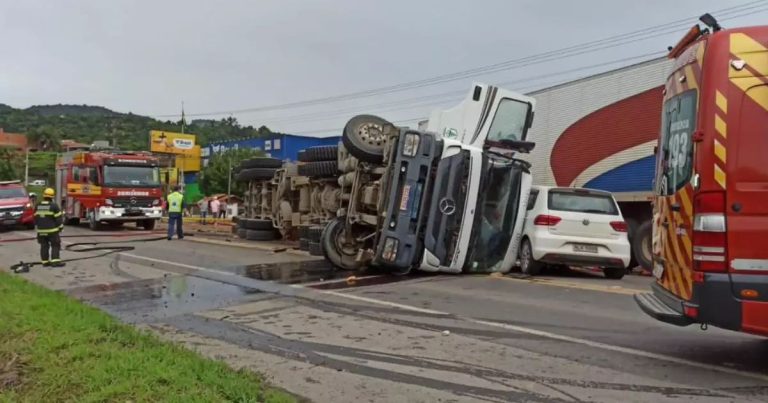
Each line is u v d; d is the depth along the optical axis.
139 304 8.51
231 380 4.69
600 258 11.42
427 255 11.16
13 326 6.27
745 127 4.91
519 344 6.31
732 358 5.81
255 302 8.65
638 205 13.95
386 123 12.30
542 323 7.29
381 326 7.15
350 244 12.27
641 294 6.40
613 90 14.39
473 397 4.77
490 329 6.98
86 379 4.72
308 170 15.90
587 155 15.07
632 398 4.73
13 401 4.46
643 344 6.33
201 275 11.23
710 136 4.98
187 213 50.78
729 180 4.91
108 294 9.30
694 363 5.64
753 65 4.94
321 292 9.46
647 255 13.45
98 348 5.49
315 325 7.21
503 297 9.07
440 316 7.69
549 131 16.34
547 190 11.84
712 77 5.03
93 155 25.52
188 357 5.32
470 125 12.58
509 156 12.27
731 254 4.87
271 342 6.43
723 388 4.97
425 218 11.17
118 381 4.63
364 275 11.36
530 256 11.63
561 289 9.86
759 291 4.79
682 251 5.28
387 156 11.59
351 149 11.91
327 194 15.23
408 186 11.03
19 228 25.38
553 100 16.25
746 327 4.82
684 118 5.43
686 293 5.20
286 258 14.04
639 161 13.65
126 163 25.27
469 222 11.34
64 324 6.34
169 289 9.73
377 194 11.84
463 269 11.66
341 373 5.36
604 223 11.52
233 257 14.23
